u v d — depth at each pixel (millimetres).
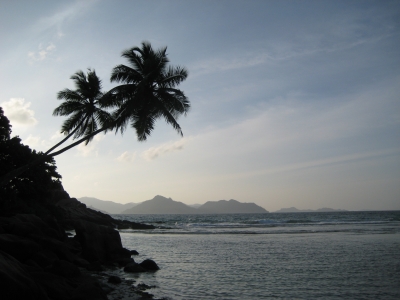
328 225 72562
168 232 57219
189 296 13383
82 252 21156
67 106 27547
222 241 38531
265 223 87625
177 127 22031
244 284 15602
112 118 23719
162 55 23422
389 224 73938
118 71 23047
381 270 18953
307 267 20141
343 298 13062
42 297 9219
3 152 35281
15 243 13719
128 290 14086
